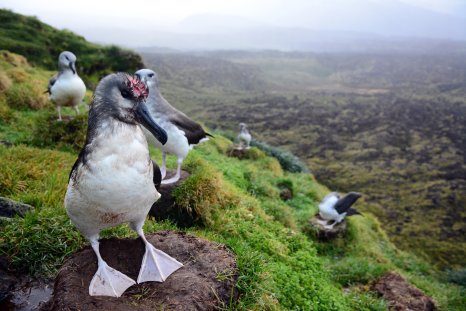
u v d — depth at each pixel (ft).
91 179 9.67
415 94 390.83
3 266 13.43
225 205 22.36
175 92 328.29
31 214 14.98
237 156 46.09
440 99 345.31
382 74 653.71
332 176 136.36
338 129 230.68
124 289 11.27
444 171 148.36
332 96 377.71
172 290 11.32
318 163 156.04
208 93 349.20
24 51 60.70
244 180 33.35
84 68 63.72
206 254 12.92
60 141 27.37
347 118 264.93
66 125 27.96
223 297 11.75
